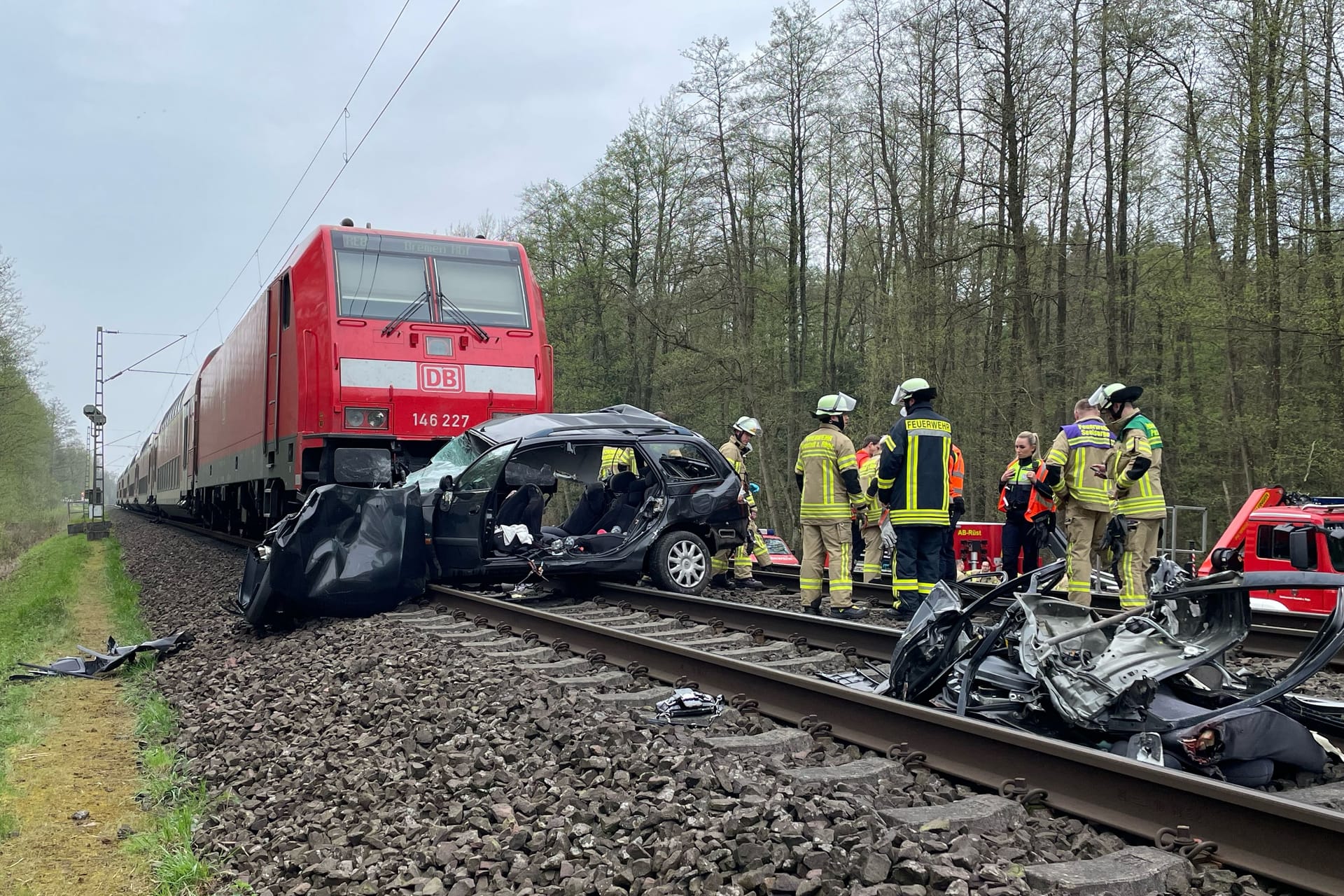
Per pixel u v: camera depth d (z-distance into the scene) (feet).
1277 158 72.18
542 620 29.25
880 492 33.53
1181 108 85.30
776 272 120.98
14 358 122.01
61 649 38.22
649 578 40.96
